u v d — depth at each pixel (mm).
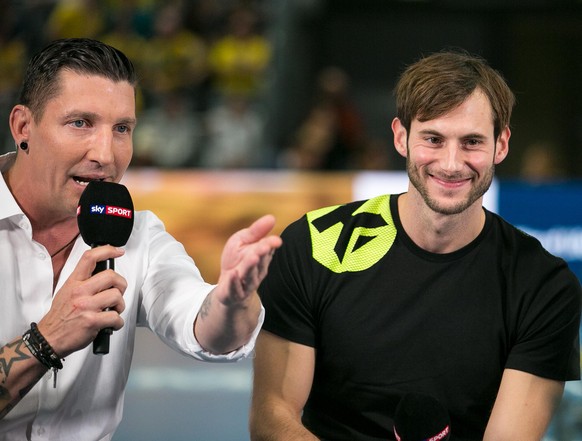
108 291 2422
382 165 9281
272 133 10633
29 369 2469
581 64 11609
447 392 3004
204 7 10945
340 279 3055
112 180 2627
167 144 10070
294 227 3182
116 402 2832
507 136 2990
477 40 11523
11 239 2721
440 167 2861
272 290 3098
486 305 3006
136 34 10805
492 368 3006
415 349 3004
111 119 2586
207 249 7473
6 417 2672
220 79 10734
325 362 3084
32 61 2635
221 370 6379
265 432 2984
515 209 7281
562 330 2994
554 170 10047
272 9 11242
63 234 2764
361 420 3068
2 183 2715
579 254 7289
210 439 5055
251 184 7484
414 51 11445
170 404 5590
